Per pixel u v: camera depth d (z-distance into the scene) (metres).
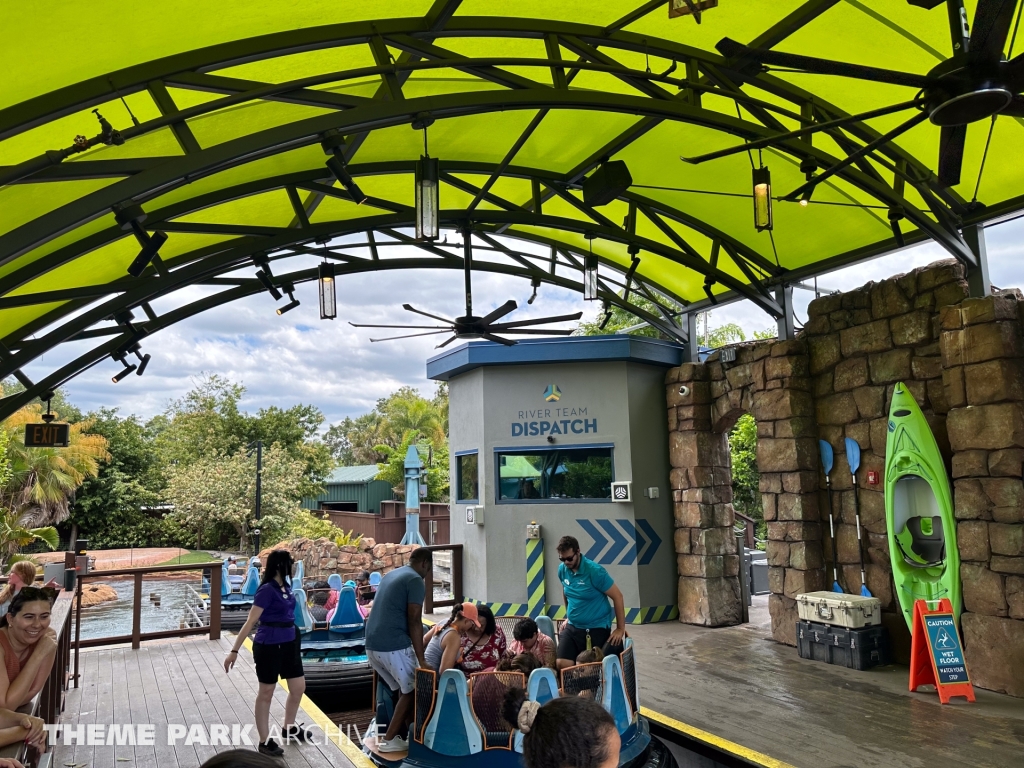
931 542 6.81
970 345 6.32
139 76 4.43
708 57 5.53
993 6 3.26
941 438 6.80
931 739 4.98
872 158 6.54
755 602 10.91
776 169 7.44
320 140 4.87
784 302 9.00
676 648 8.01
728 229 8.75
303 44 4.69
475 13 5.26
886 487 7.04
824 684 6.39
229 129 5.99
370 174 7.00
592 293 8.29
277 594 4.84
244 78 5.39
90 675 6.69
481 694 4.32
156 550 25.14
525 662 4.45
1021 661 5.84
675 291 10.59
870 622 7.04
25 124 4.19
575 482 10.13
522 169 7.81
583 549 9.86
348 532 22.39
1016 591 5.91
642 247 8.29
